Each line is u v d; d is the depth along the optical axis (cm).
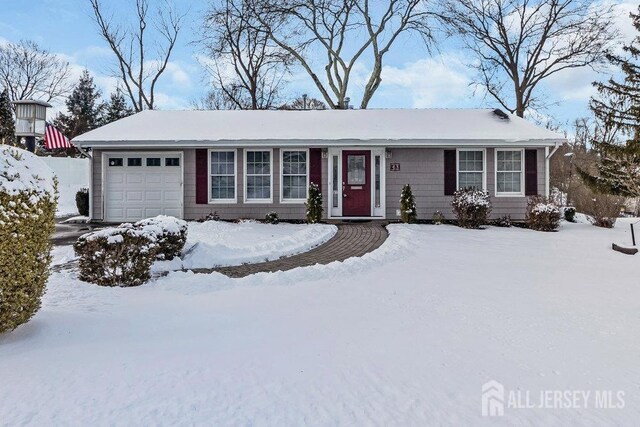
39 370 308
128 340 378
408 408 266
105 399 268
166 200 1469
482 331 418
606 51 2138
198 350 356
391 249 891
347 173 1470
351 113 1694
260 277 648
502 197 1445
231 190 1470
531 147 1441
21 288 371
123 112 4284
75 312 459
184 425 241
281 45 2575
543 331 420
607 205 1439
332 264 735
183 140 1402
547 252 938
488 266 771
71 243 1060
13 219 360
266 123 1582
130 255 609
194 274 671
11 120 2538
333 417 254
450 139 1401
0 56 3397
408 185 1403
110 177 1471
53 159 2525
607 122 1761
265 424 244
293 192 1470
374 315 469
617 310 498
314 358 343
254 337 392
